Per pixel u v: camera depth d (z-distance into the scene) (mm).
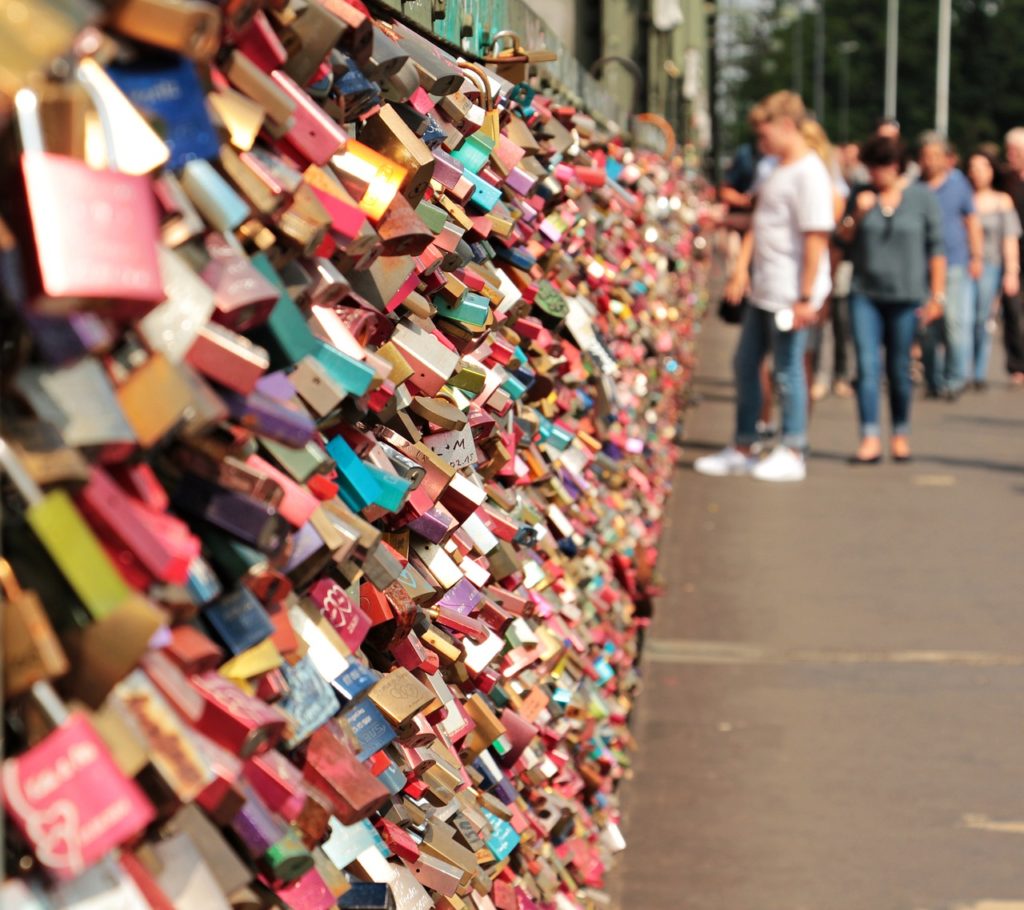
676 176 11703
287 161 1588
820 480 11180
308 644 1652
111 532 1101
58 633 1058
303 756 1627
